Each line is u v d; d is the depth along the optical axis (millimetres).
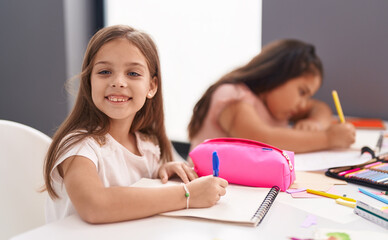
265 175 728
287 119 1514
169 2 2027
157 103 888
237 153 760
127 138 855
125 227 545
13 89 2264
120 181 779
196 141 1431
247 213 586
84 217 562
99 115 772
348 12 1591
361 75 1607
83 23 2162
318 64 1509
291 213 605
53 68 2129
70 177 625
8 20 2201
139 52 752
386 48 1540
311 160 1000
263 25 1761
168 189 616
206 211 597
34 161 867
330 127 1153
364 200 671
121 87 716
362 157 998
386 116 1578
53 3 2066
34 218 858
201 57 1977
